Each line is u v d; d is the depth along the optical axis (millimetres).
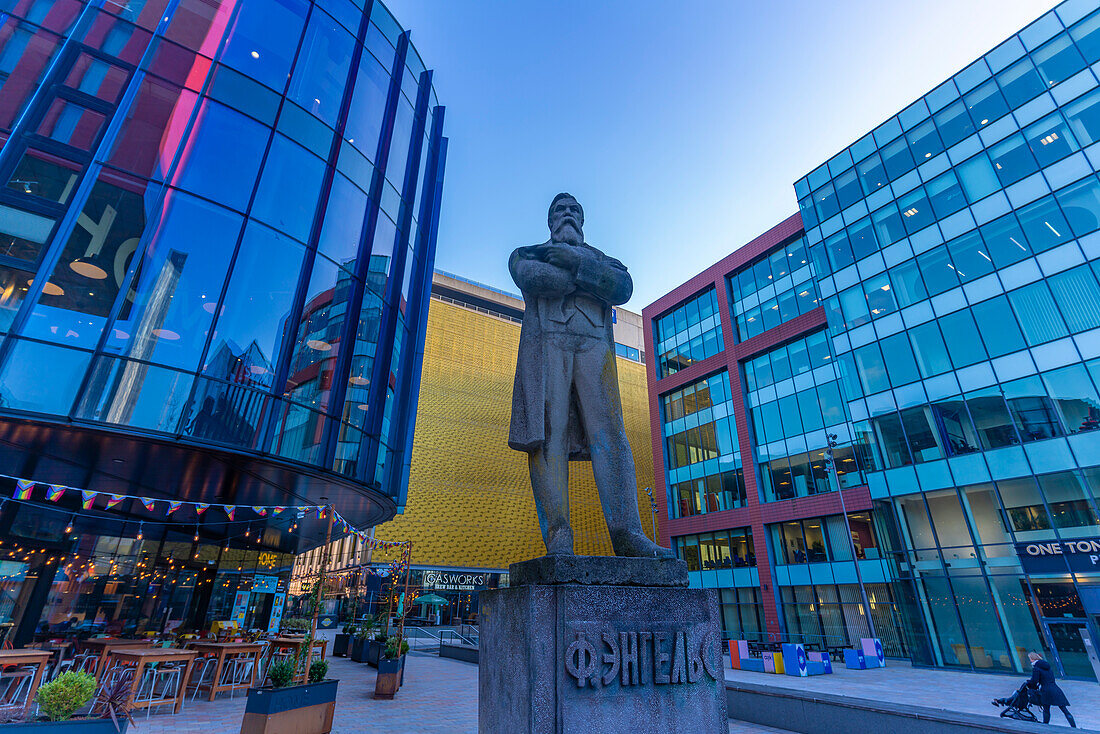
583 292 4508
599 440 4133
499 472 51656
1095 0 22328
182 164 12922
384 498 16156
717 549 34500
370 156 17391
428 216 21750
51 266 10961
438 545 46312
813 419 30641
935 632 21969
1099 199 20594
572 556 3422
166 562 19891
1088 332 19984
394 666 13344
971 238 24000
